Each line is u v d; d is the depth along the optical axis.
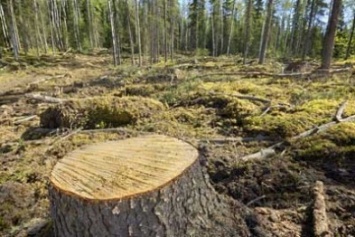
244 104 6.10
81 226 1.86
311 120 5.09
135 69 13.65
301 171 3.67
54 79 13.81
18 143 5.36
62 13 35.53
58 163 2.15
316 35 28.86
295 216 2.76
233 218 2.32
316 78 8.98
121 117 5.83
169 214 1.90
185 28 46.81
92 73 15.76
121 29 29.80
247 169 3.68
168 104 6.91
